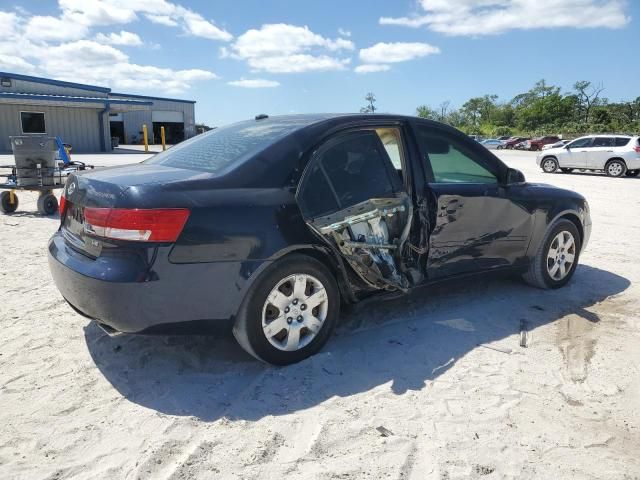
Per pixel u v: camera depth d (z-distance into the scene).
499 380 3.14
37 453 2.41
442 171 4.01
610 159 19.39
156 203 2.76
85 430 2.58
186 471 2.29
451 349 3.55
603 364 3.38
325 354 3.36
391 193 3.73
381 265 3.65
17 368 3.20
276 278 3.06
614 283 5.16
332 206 3.41
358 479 2.26
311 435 2.56
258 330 3.05
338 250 3.33
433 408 2.82
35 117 26.45
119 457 2.39
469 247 4.11
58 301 4.37
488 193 4.16
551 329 3.94
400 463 2.37
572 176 19.47
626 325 4.05
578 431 2.65
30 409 2.76
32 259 5.75
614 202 11.62
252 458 2.39
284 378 3.08
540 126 86.69
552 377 3.20
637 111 70.19
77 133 27.95
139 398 2.89
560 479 2.30
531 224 4.53
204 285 2.87
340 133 3.53
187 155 3.66
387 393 2.96
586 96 88.12
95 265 2.85
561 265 4.88
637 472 2.36
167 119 44.06
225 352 3.46
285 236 3.07
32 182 8.52
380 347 3.55
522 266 4.61
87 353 3.42
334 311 3.40
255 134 3.57
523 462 2.40
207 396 2.91
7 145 25.89
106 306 2.80
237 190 3.01
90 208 2.92
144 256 2.75
